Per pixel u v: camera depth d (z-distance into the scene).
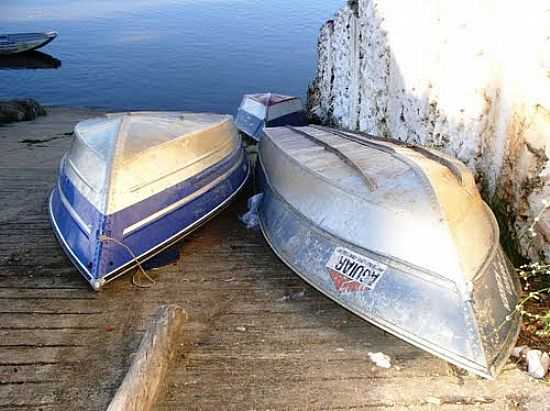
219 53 17.41
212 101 13.88
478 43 4.13
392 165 3.92
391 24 5.73
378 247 3.44
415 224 3.34
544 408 2.74
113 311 3.56
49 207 4.78
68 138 9.05
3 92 14.49
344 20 8.00
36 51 17.75
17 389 2.87
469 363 2.87
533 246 3.75
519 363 3.02
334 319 3.50
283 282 3.94
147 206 4.08
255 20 21.36
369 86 6.68
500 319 3.12
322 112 9.52
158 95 14.24
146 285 3.87
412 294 3.18
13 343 3.22
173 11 23.12
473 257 3.27
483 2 4.03
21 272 4.01
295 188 4.33
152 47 18.09
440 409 2.76
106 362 3.08
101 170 4.08
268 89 14.55
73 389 2.88
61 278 3.94
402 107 5.54
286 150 4.84
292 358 3.14
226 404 2.80
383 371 3.03
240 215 5.05
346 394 2.87
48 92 14.48
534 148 3.62
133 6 24.14
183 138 4.61
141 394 2.63
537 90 3.54
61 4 24.81
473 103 4.27
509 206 3.98
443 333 3.01
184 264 4.18
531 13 3.54
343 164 4.18
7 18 21.92
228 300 3.71
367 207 3.61
